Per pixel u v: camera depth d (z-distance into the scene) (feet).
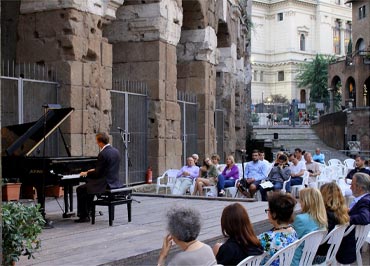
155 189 54.19
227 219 16.74
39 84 42.14
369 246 34.04
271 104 227.81
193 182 49.21
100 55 46.57
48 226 29.30
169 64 57.82
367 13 162.20
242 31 98.12
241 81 93.91
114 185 30.42
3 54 51.90
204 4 66.39
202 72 67.87
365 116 135.13
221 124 80.28
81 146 43.70
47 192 35.06
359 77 154.51
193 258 14.58
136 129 54.90
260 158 49.57
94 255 22.81
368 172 47.24
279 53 304.50
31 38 44.57
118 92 52.08
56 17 43.70
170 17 57.41
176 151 59.31
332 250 22.26
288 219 18.58
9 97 40.37
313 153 114.42
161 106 56.08
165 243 16.24
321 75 230.68
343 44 314.76
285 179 47.98
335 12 312.50
